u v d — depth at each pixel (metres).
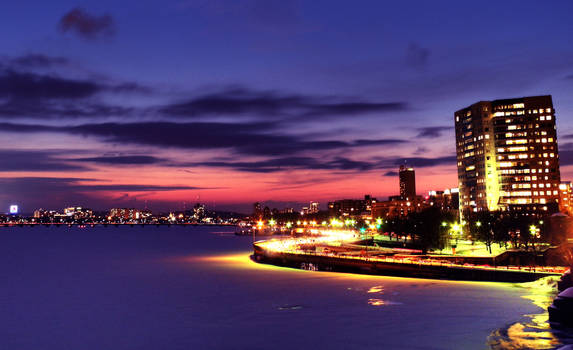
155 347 64.62
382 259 132.38
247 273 141.50
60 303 98.81
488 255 150.25
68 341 69.31
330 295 96.88
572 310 61.94
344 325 71.19
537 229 185.12
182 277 137.88
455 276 114.44
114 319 82.12
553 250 156.50
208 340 66.31
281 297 96.69
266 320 76.44
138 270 162.12
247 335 67.75
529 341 57.84
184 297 101.31
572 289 63.81
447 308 80.00
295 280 121.81
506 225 174.50
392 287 104.88
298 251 166.88
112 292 112.50
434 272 117.81
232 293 103.94
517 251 155.38
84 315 86.19
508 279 107.69
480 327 66.50
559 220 179.12
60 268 173.38
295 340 64.25
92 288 120.25
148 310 88.75
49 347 66.88
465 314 74.94
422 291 98.19
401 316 75.44
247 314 81.50
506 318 71.00
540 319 68.88
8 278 143.75
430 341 61.12
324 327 70.44
